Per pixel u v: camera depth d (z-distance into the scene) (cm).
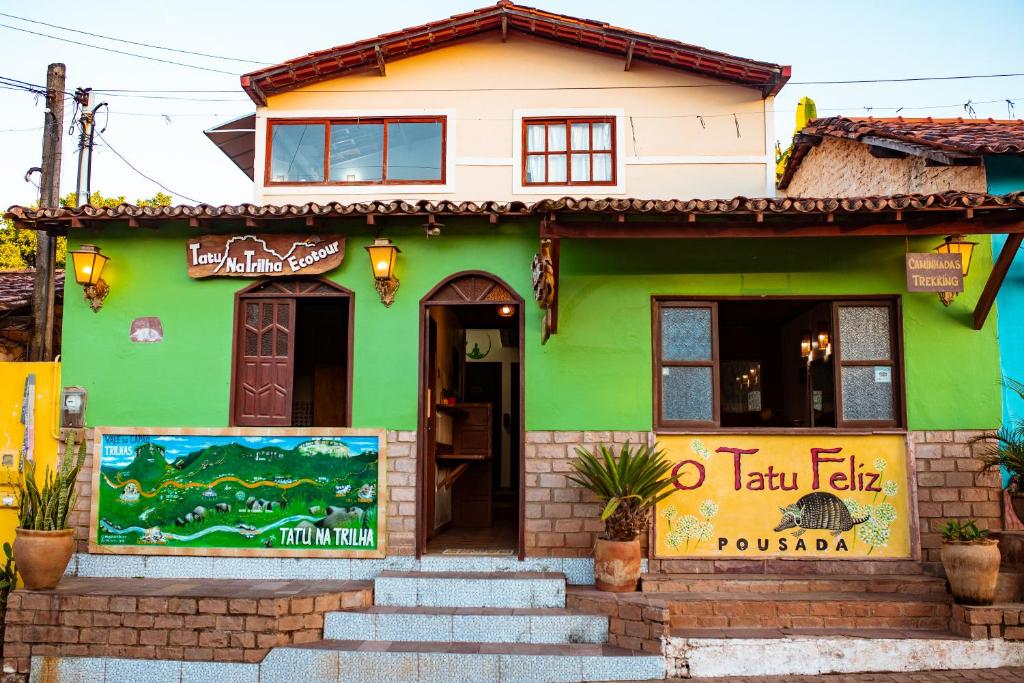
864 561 778
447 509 1060
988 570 689
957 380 797
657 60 1106
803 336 1151
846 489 790
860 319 819
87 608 712
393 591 752
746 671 670
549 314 769
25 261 1895
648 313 814
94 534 817
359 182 1098
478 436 1097
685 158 1098
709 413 812
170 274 848
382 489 805
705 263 819
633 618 691
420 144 1112
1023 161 817
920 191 904
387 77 1124
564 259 822
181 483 820
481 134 1106
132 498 820
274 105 1123
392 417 816
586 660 668
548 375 809
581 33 1097
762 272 816
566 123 1114
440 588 750
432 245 830
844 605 715
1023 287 808
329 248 826
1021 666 675
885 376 812
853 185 1102
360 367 823
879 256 813
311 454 815
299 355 1196
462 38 1123
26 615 715
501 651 681
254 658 691
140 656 703
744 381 1290
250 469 817
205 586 766
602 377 808
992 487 784
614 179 1097
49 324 1005
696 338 820
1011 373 797
